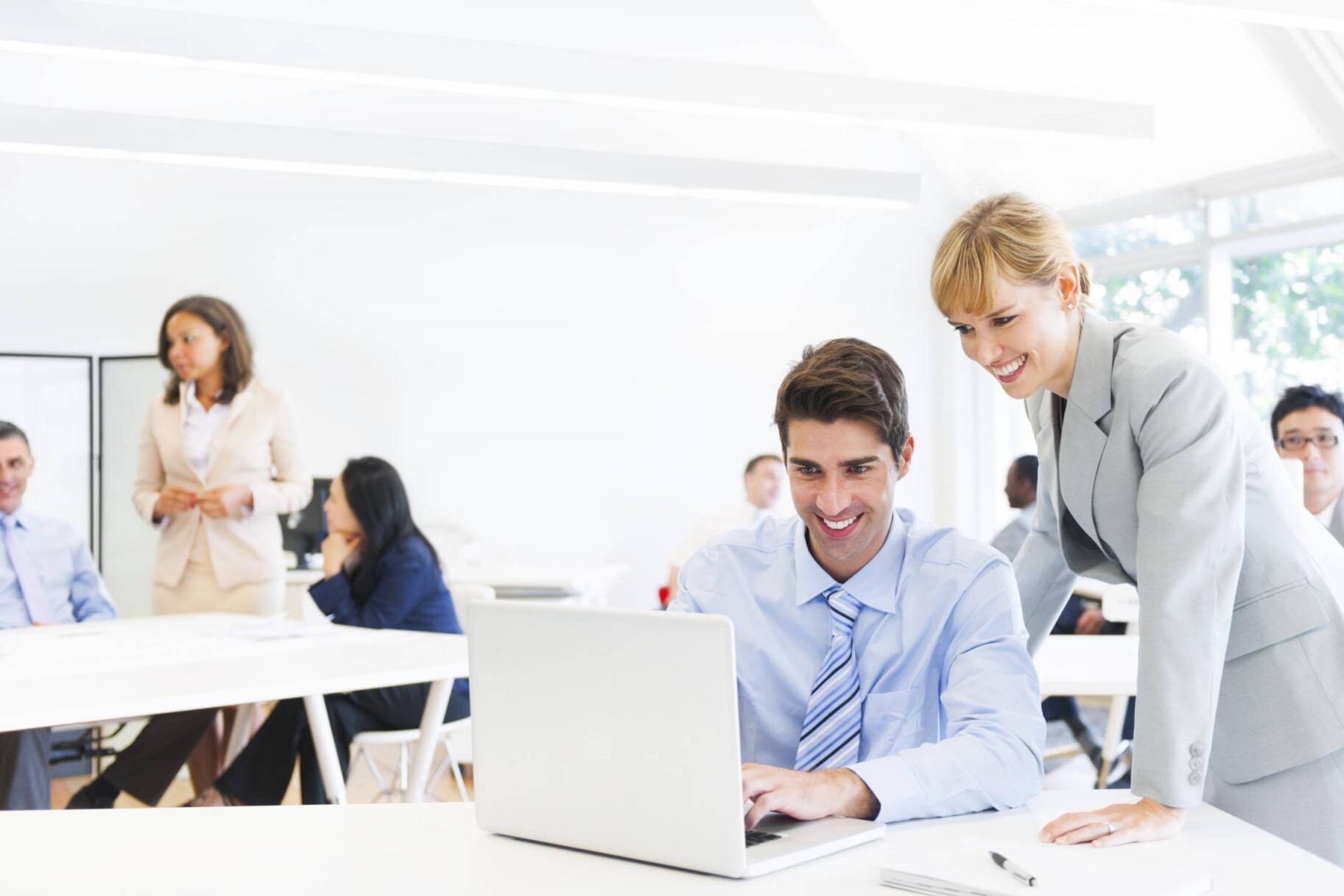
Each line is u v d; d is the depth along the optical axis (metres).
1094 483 1.59
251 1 6.09
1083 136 4.18
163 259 6.40
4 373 5.92
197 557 4.24
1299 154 5.69
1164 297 6.63
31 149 3.89
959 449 7.65
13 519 4.05
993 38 6.53
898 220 7.64
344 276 6.78
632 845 1.33
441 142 4.25
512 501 7.05
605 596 6.38
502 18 6.60
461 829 1.49
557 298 7.13
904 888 1.23
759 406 7.44
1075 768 4.22
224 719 3.89
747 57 6.96
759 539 1.80
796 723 1.71
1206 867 1.29
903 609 1.67
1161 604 1.45
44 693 2.44
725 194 4.66
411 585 3.61
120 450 6.11
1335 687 1.57
